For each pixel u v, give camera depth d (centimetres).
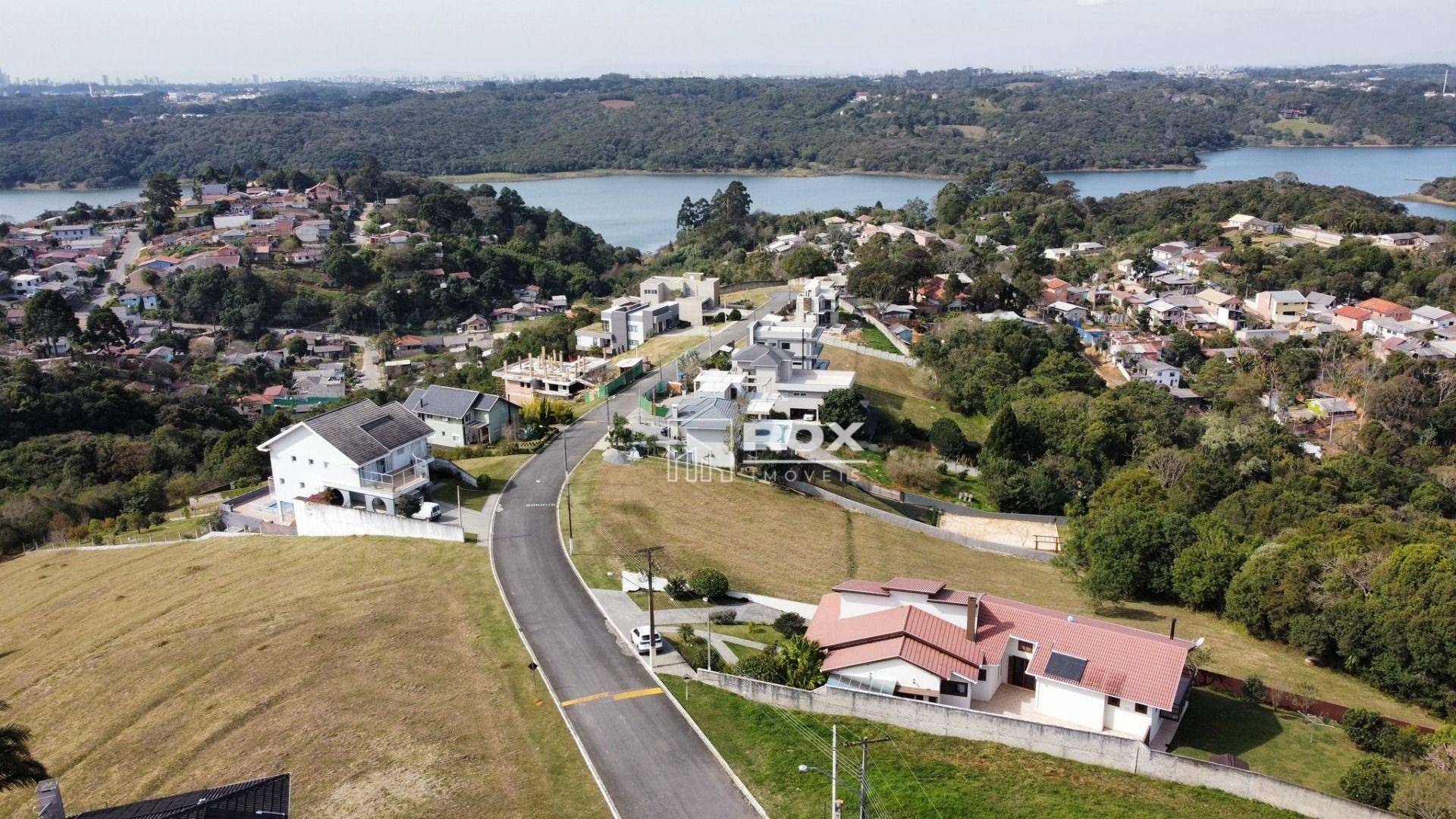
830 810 3719
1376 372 12444
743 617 5366
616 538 6316
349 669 4766
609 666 4753
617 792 3834
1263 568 5672
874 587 5025
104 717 4569
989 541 7244
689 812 3716
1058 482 8225
